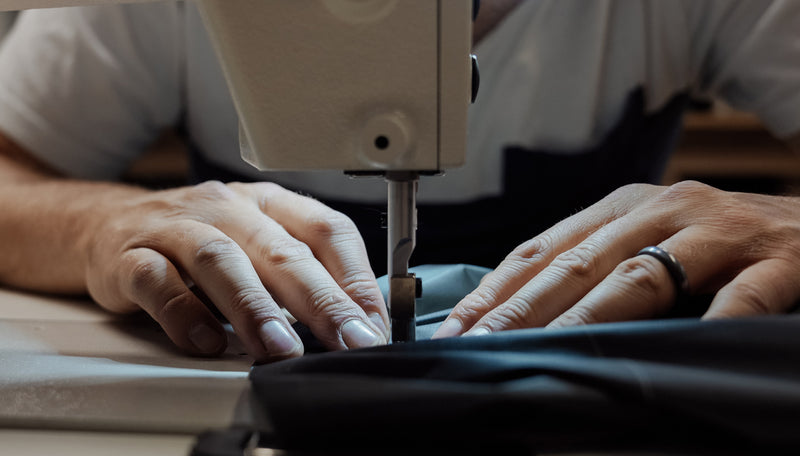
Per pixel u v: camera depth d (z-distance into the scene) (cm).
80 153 145
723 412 35
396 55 51
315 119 53
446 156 53
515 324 59
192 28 136
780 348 42
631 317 56
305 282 65
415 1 49
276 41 50
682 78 140
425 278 82
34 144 137
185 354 62
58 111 139
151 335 69
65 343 65
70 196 103
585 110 131
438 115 52
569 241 68
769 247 60
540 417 37
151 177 263
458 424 37
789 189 84
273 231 73
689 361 42
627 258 63
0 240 97
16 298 90
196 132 142
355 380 41
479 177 132
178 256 70
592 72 130
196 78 138
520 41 131
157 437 41
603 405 37
